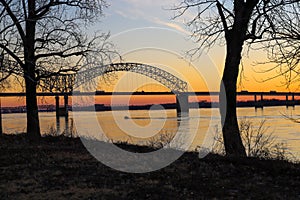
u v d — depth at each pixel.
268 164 10.48
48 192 8.13
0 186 8.66
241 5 13.81
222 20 14.70
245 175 9.55
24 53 17.44
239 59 14.04
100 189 8.34
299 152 14.73
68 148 14.45
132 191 8.14
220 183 8.79
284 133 23.31
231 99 13.96
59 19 18.69
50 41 18.44
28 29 17.67
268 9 12.94
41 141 16.75
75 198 7.67
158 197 7.68
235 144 13.70
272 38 11.68
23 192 8.16
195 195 7.84
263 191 8.11
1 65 15.22
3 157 12.38
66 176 9.65
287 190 8.17
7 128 37.81
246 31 13.87
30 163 11.42
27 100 18.62
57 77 18.41
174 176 9.55
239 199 7.56
